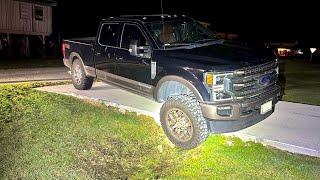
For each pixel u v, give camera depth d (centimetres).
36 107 763
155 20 670
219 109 508
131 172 483
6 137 581
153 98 630
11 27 2541
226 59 533
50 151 526
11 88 959
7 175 448
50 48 2944
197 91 520
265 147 549
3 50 2512
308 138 557
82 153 529
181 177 462
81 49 842
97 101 796
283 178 448
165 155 540
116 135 606
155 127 645
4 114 709
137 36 658
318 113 702
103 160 513
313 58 2758
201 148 554
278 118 668
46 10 2856
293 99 895
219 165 494
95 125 651
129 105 738
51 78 1218
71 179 443
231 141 576
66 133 605
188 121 539
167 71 570
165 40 633
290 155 518
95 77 809
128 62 673
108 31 744
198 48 600
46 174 452
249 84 527
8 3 2502
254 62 536
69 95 866
